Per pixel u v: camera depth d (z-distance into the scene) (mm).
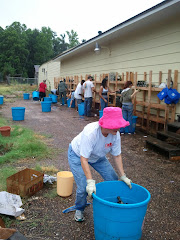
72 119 9594
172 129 6031
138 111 8031
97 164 2648
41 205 3072
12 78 33875
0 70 49750
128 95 6805
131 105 6902
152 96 7262
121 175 2486
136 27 7379
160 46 6719
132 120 7195
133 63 8133
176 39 6098
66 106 14141
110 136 2311
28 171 3594
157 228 2686
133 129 7305
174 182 3873
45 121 9008
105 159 2680
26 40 58156
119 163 2506
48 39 64875
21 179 3510
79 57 13672
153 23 6887
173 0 5152
